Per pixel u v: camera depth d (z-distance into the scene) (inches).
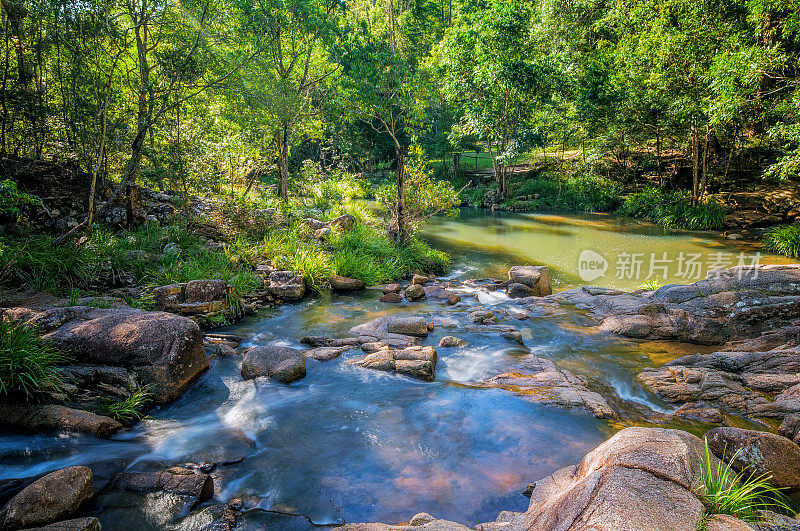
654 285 435.2
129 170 419.2
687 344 291.0
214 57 479.8
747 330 287.1
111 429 179.9
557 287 468.1
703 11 686.5
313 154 1652.3
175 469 153.9
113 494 142.5
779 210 719.1
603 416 199.2
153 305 302.0
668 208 806.5
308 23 761.0
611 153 1032.8
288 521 135.5
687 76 701.3
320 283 431.2
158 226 450.3
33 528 117.3
